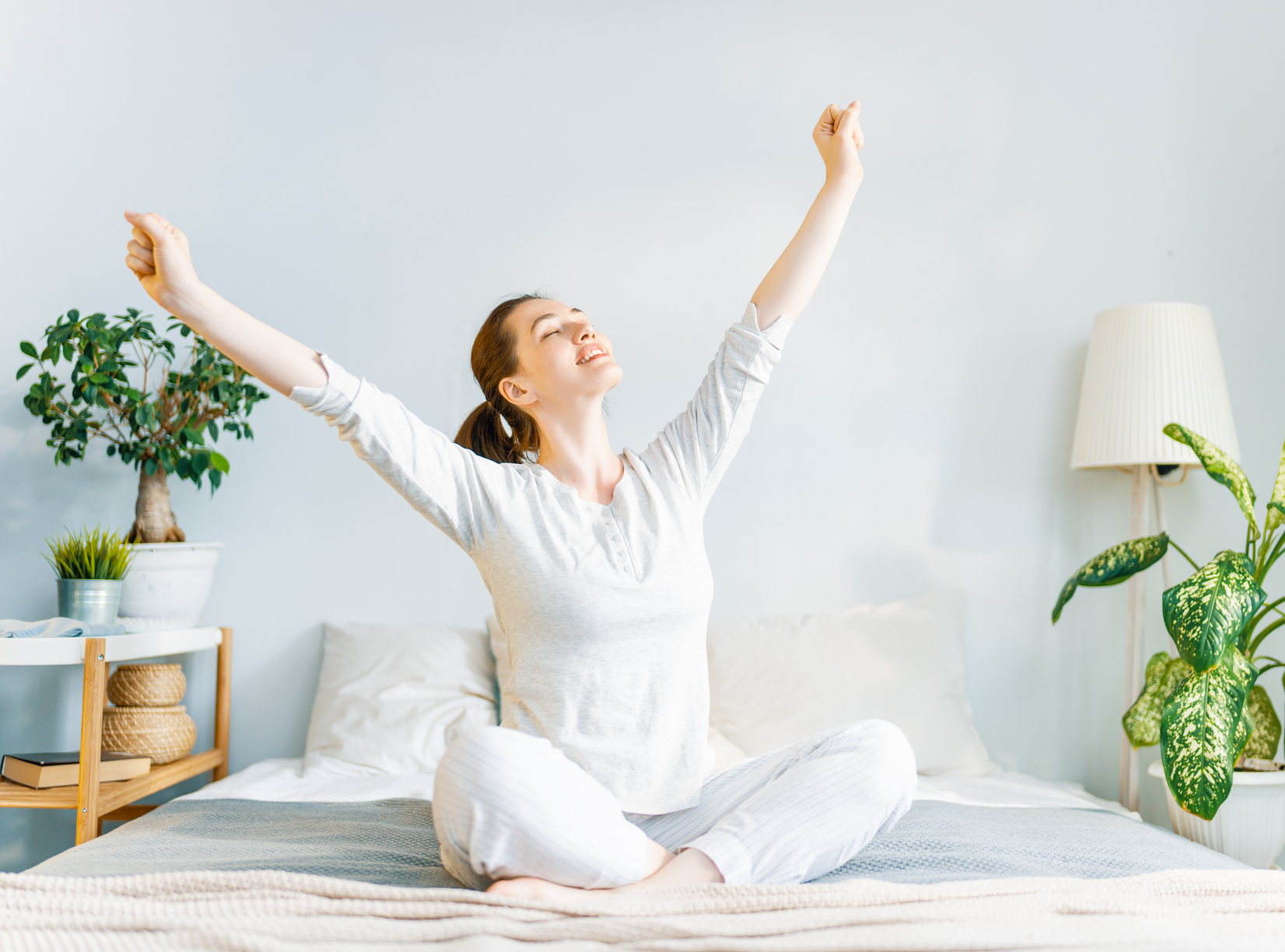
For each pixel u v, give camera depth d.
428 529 2.39
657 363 2.43
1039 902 0.95
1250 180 2.44
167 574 2.11
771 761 1.24
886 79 2.50
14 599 2.35
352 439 1.16
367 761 2.04
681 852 1.06
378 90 2.53
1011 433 2.40
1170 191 2.45
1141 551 1.99
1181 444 2.06
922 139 2.48
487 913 0.91
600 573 1.18
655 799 1.17
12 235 2.45
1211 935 0.89
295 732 2.34
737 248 2.46
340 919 0.88
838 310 2.44
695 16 2.52
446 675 2.20
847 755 1.15
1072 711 2.32
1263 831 1.76
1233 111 2.46
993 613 2.35
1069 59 2.50
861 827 1.12
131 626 2.06
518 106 2.52
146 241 1.03
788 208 2.47
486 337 1.47
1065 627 2.34
